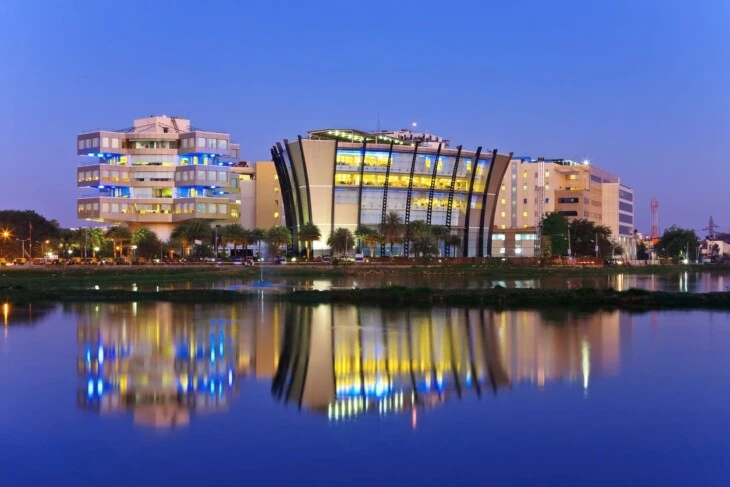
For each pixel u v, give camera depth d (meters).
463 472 25.48
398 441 28.83
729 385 38.06
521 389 37.47
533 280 140.12
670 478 24.95
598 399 35.25
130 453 27.39
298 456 27.11
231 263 179.12
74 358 45.94
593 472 25.50
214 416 32.34
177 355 47.34
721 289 114.50
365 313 71.06
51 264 163.25
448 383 39.06
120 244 195.88
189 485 24.34
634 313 70.56
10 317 66.69
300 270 155.88
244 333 57.19
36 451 27.62
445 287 112.62
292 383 39.06
